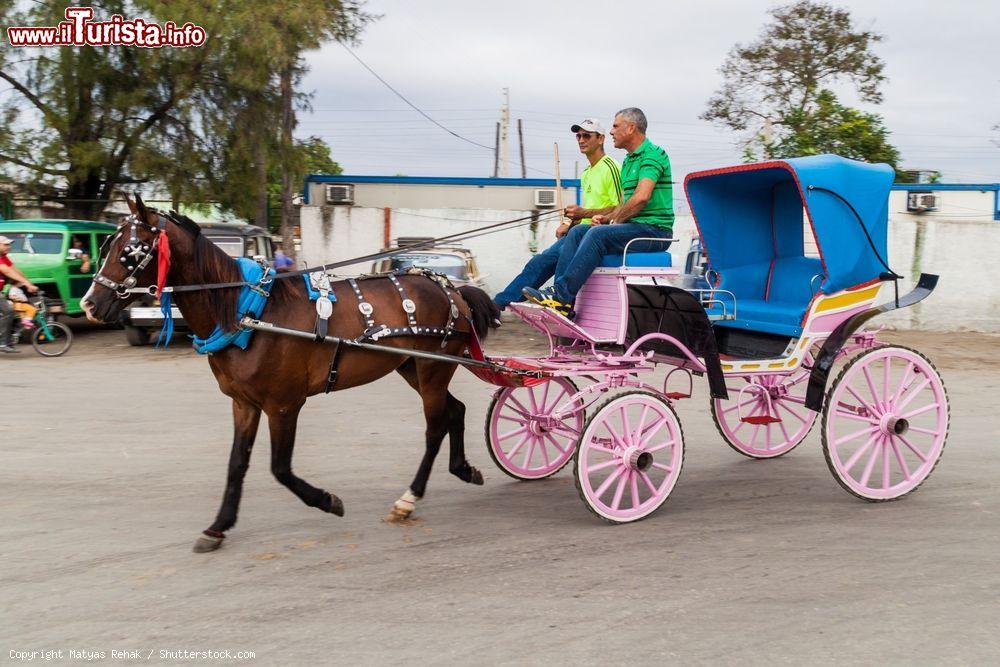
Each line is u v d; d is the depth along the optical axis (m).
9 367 12.54
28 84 19.16
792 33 28.08
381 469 7.18
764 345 7.01
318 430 8.61
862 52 27.78
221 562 5.04
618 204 6.89
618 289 6.13
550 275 6.81
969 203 22.70
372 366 5.82
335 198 21.81
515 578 4.83
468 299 6.42
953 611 4.41
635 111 6.57
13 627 4.18
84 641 4.03
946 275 18.89
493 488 6.80
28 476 6.81
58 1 18.44
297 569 4.94
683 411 9.89
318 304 5.49
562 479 7.14
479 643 4.03
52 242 15.56
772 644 4.03
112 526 5.64
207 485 6.61
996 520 5.95
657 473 7.26
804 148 23.61
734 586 4.72
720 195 7.23
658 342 6.43
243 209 21.06
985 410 10.14
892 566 5.04
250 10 18.25
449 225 20.92
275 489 6.57
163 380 11.48
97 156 18.83
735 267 7.38
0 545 5.27
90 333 16.75
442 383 6.12
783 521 5.93
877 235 6.56
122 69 19.23
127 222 5.15
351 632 4.14
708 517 6.03
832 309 6.48
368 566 5.00
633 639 4.07
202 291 5.24
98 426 8.64
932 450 6.63
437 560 5.11
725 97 28.70
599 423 5.75
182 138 19.92
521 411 7.02
